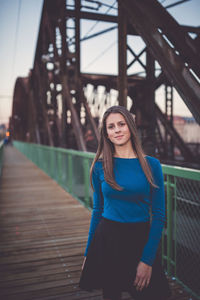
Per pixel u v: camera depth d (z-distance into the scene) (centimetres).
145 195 130
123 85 495
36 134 1825
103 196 146
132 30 582
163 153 1268
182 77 311
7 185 831
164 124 1212
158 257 134
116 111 131
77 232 405
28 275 273
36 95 1845
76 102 895
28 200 623
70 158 683
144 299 128
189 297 224
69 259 311
